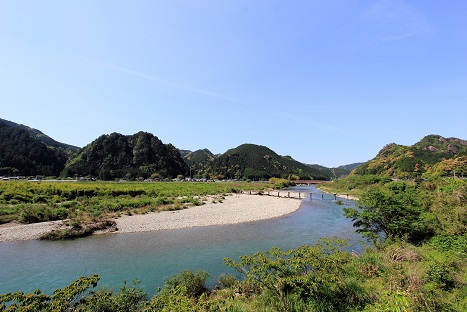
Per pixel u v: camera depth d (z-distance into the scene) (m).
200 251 17.28
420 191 22.59
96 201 34.84
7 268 14.49
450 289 7.98
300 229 24.08
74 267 14.55
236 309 7.28
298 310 7.18
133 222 25.94
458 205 16.09
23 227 22.41
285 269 7.99
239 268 9.20
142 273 13.55
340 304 7.56
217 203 41.59
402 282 8.38
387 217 14.56
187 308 6.10
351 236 20.41
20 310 4.95
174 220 27.38
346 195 58.50
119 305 6.94
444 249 11.33
